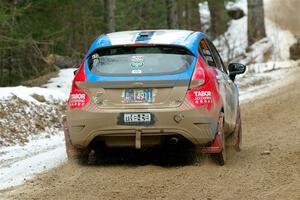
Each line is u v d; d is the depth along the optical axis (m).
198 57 19.48
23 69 53.59
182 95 18.81
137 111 18.78
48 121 32.25
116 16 59.81
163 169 19.08
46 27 49.81
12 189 17.86
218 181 17.19
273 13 88.62
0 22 41.88
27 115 31.47
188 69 19.09
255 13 78.44
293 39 79.81
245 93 46.41
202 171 18.61
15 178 19.67
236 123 23.19
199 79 18.94
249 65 65.12
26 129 30.03
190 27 82.81
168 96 18.83
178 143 20.47
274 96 41.88
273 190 15.86
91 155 21.97
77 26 56.09
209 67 20.11
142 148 19.75
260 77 54.59
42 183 18.22
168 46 19.55
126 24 65.12
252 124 30.45
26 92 34.50
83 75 19.42
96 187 17.00
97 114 18.91
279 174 17.58
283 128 27.94
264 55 74.25
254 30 78.62
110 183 17.39
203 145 19.20
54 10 49.84
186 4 77.81
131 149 21.20
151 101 18.84
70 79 47.59
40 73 53.28
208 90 18.98
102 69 19.39
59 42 53.41
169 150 21.17
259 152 21.92
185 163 20.28
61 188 17.19
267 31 84.06
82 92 19.27
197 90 18.88
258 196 15.37
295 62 65.44
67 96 37.88
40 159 23.25
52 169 20.47
